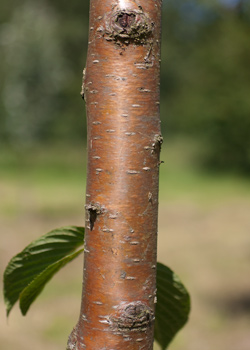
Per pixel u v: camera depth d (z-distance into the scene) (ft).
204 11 94.53
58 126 94.94
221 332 21.26
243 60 75.46
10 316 22.52
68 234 4.58
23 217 43.86
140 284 3.64
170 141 105.40
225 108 75.51
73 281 26.94
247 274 28.99
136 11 3.58
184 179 68.23
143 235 3.64
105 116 3.62
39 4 110.52
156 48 3.65
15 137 90.38
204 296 25.63
